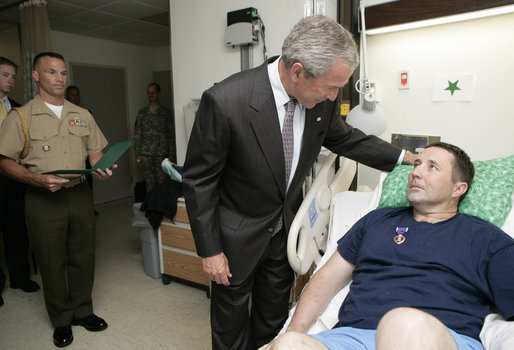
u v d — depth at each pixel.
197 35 2.58
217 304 1.44
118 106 5.16
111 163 1.70
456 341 0.89
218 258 1.26
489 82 1.55
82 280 2.07
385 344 0.85
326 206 1.59
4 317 2.23
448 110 1.67
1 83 2.29
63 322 1.98
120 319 2.19
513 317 0.95
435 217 1.20
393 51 1.77
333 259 1.31
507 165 1.33
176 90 2.79
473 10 1.42
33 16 3.07
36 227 1.87
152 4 3.40
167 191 2.54
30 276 2.65
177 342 1.95
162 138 4.31
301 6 2.08
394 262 1.14
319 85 1.05
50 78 1.82
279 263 1.46
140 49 5.39
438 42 1.64
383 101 1.84
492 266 1.03
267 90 1.17
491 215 1.21
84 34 4.62
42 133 1.83
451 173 1.16
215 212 1.26
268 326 1.59
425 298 1.04
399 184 1.40
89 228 2.05
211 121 1.14
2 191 2.46
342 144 1.49
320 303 1.25
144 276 2.80
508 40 1.48
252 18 2.21
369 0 1.75
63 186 1.91
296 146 1.30
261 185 1.25
